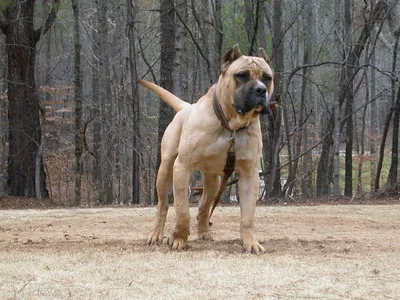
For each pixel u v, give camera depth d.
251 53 19.83
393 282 5.52
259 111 6.95
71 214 13.62
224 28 25.91
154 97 42.94
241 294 5.04
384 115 49.47
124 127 30.19
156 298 4.89
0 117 30.75
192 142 7.34
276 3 23.12
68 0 32.78
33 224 11.55
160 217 8.38
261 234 9.84
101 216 12.99
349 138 24.52
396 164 23.12
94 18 37.31
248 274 5.84
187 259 6.74
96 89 30.73
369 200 20.12
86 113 39.34
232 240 8.71
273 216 12.91
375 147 42.78
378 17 23.50
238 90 6.94
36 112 21.83
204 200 8.60
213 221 11.79
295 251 7.61
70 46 39.69
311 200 20.41
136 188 22.84
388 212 14.01
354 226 11.23
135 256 6.96
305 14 26.44
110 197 26.16
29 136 21.42
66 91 40.22
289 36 38.72
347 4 23.81
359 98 45.22
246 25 22.72
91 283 5.44
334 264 6.44
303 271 6.01
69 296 4.97
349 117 24.09
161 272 5.95
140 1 34.69
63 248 7.93
